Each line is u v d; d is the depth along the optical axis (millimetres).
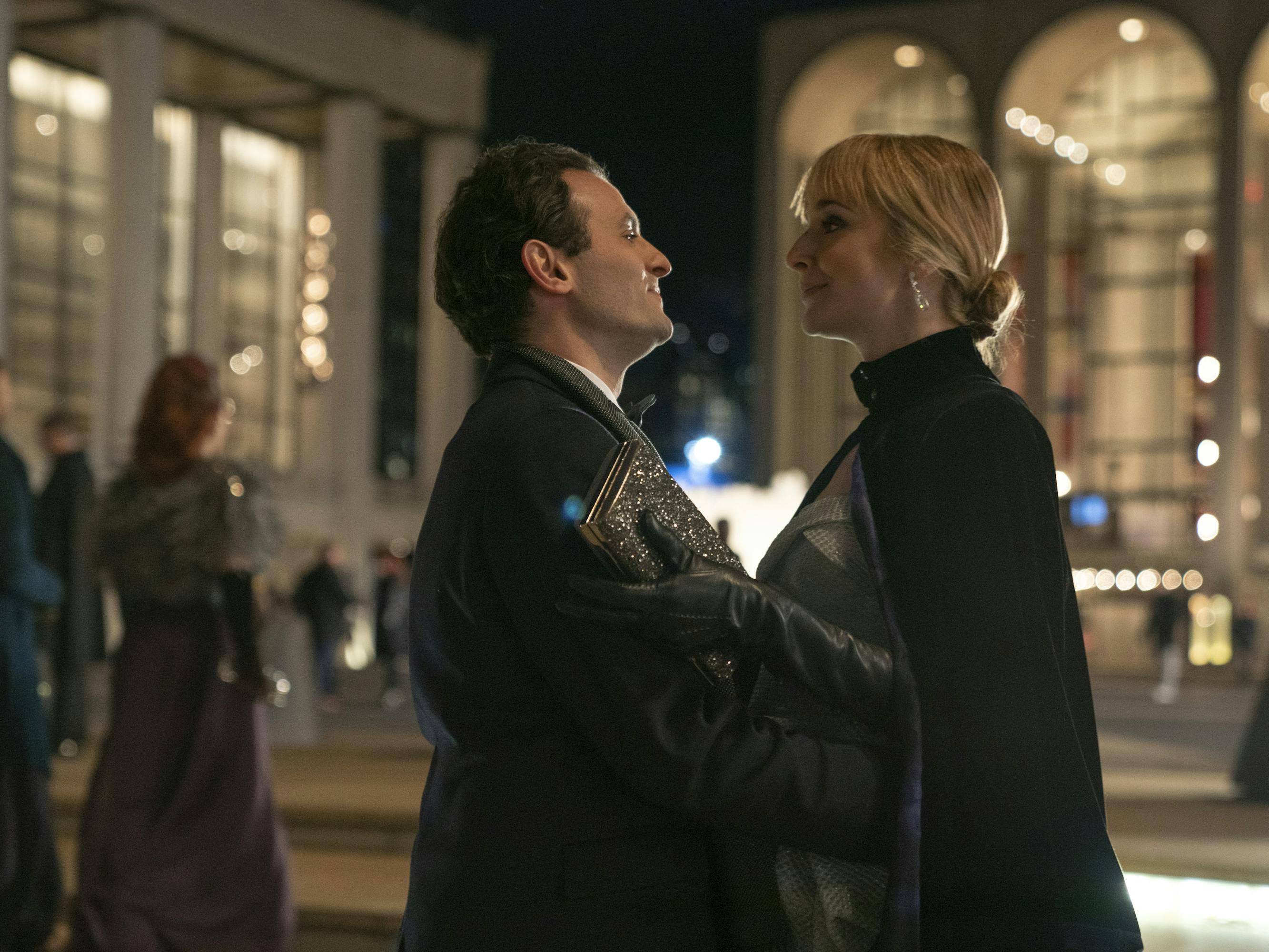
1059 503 1724
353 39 29797
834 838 1600
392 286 39406
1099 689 23953
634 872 1653
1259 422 37188
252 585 4363
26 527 4582
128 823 4320
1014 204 41000
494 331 1883
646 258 1884
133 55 25094
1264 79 37031
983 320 1862
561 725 1676
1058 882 1569
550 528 1628
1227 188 35906
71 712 8555
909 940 1555
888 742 1660
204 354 31078
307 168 34094
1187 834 6043
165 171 30500
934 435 1679
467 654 1706
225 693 4398
